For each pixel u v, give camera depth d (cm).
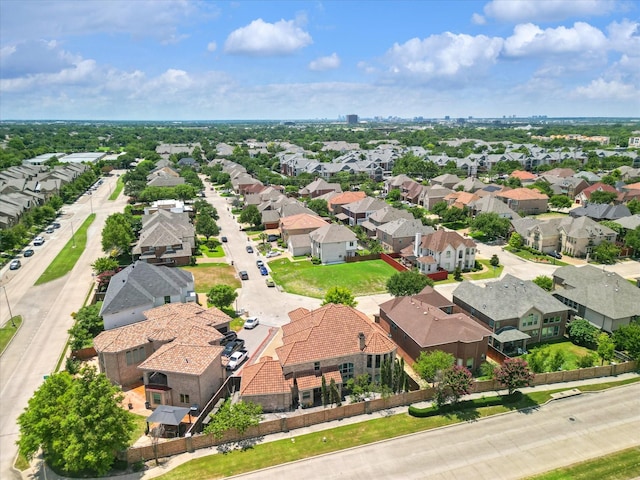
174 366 4909
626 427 4556
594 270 7550
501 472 3956
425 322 5738
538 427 4569
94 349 5978
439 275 8856
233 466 4044
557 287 7788
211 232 11456
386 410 4878
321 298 7981
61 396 4028
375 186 18462
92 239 11431
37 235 11856
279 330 6750
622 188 15412
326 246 9856
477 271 9362
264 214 12912
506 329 6225
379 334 5422
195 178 18312
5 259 9944
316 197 15700
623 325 6150
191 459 4138
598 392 5203
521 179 17800
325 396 4966
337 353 5209
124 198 16688
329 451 4228
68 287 8350
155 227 10031
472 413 4800
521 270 9406
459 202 14025
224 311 7388
